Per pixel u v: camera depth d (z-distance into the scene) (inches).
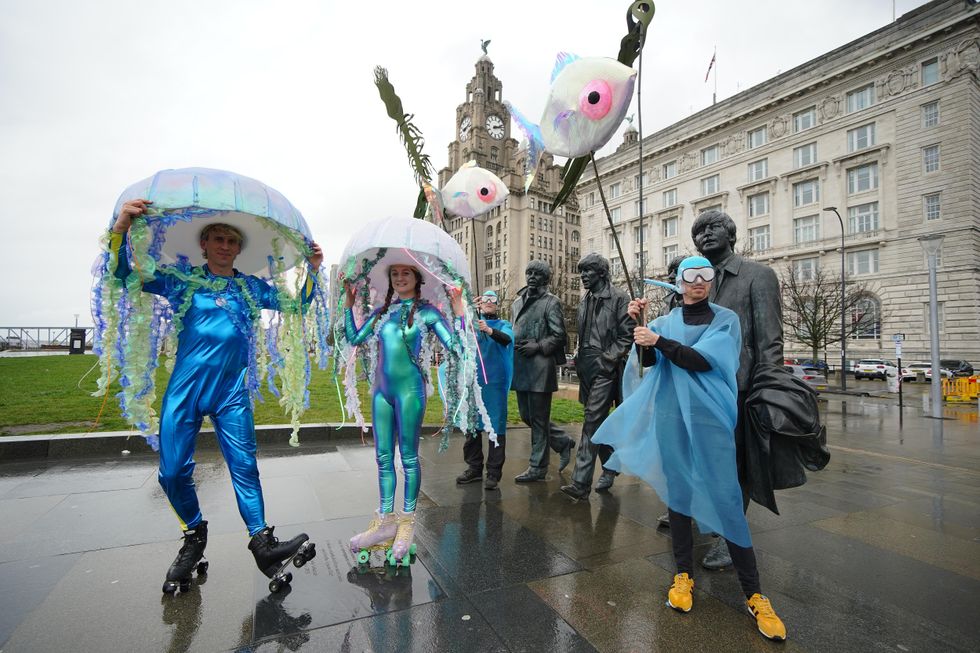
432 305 122.1
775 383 109.7
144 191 91.4
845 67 1339.8
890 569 118.1
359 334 119.9
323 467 203.3
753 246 1531.7
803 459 109.2
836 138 1378.0
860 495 186.5
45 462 203.2
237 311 106.2
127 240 94.9
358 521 140.9
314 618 89.2
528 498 169.8
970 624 93.1
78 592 97.2
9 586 99.3
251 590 99.3
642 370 110.3
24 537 125.3
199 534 101.3
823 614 96.2
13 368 641.6
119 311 102.2
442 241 112.3
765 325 116.6
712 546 130.7
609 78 123.1
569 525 142.8
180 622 87.0
